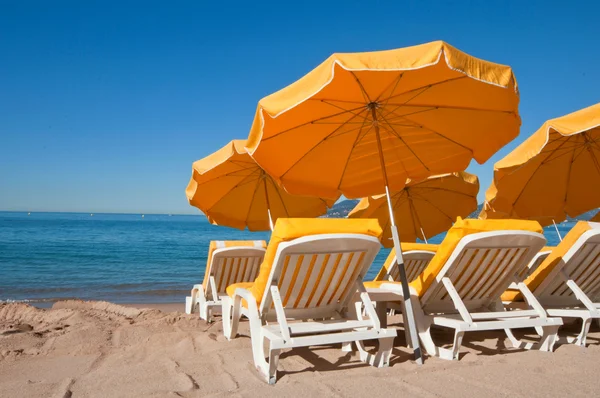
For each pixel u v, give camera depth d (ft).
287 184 14.61
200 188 21.29
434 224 24.93
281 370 10.48
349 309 11.82
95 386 9.37
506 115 12.80
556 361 10.54
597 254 12.78
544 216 21.02
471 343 13.30
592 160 19.24
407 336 12.81
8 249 86.07
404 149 15.11
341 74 10.25
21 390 9.18
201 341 13.96
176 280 52.60
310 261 10.39
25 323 18.86
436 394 8.24
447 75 10.72
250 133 12.30
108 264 69.00
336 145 14.37
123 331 15.99
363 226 10.53
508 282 12.55
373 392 8.43
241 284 13.43
